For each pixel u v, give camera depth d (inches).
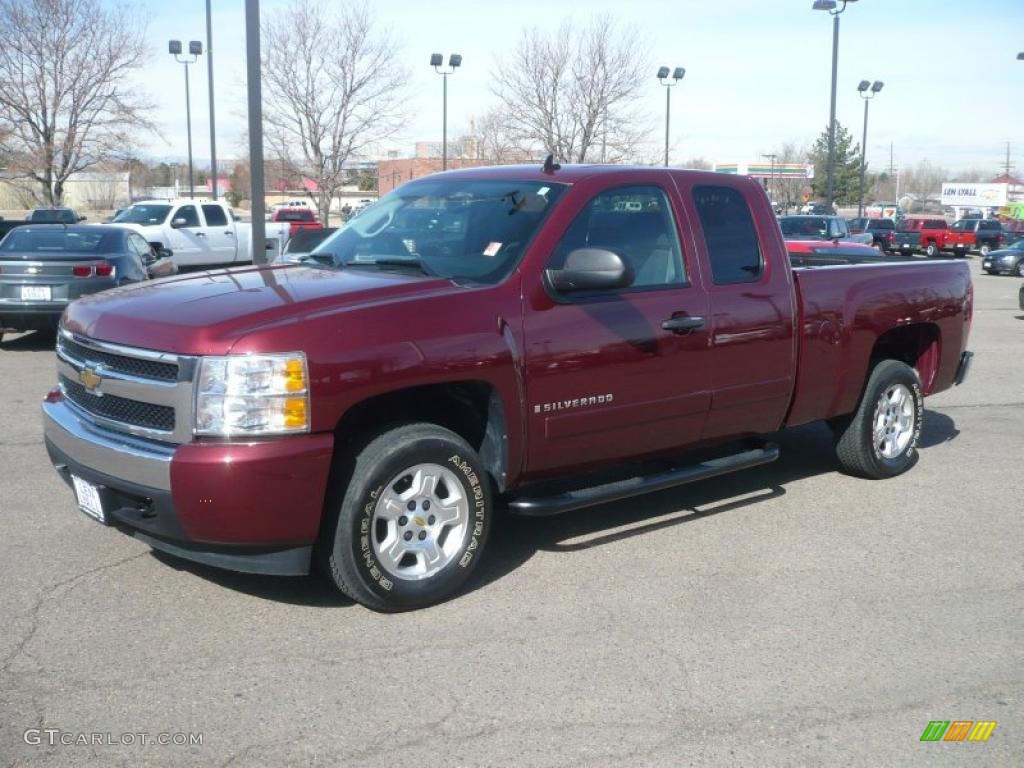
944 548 224.1
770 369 232.8
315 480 166.1
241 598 186.7
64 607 181.2
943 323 282.7
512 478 194.5
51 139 1349.7
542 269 195.0
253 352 162.1
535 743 140.3
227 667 159.9
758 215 235.5
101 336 177.8
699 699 153.8
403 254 208.4
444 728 143.6
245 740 139.3
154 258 554.3
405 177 1651.1
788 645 173.0
